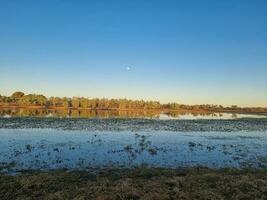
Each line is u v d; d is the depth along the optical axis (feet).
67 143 121.08
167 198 52.19
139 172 72.43
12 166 78.18
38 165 80.84
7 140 127.44
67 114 380.58
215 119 321.11
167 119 304.30
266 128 213.05
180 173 72.59
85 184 60.18
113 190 55.52
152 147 114.83
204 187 58.95
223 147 119.85
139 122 247.29
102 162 86.07
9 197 53.36
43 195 54.34
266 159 96.58
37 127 184.85
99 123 226.17
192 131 179.83
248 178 65.21
